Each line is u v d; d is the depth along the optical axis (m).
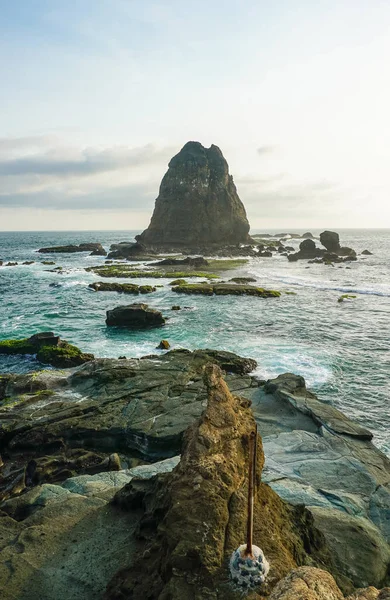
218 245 133.00
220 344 34.56
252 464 5.83
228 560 5.95
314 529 8.78
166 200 136.12
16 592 6.93
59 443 18.75
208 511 6.53
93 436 19.05
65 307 50.78
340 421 18.23
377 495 12.77
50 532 8.58
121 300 54.69
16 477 16.56
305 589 4.66
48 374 25.03
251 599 5.42
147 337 37.34
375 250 149.00
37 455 18.34
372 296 56.06
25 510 11.38
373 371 28.23
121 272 79.44
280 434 17.11
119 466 16.94
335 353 32.03
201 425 7.88
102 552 7.83
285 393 21.20
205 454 7.38
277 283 68.19
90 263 102.50
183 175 135.12
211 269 87.62
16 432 19.00
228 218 137.88
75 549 8.00
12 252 141.88
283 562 6.09
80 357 30.34
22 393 23.28
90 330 40.34
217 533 6.27
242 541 6.28
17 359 31.58
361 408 23.00
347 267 91.50
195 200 133.25
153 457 18.11
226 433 7.84
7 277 76.12
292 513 8.48
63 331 40.09
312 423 18.69
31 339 33.50
